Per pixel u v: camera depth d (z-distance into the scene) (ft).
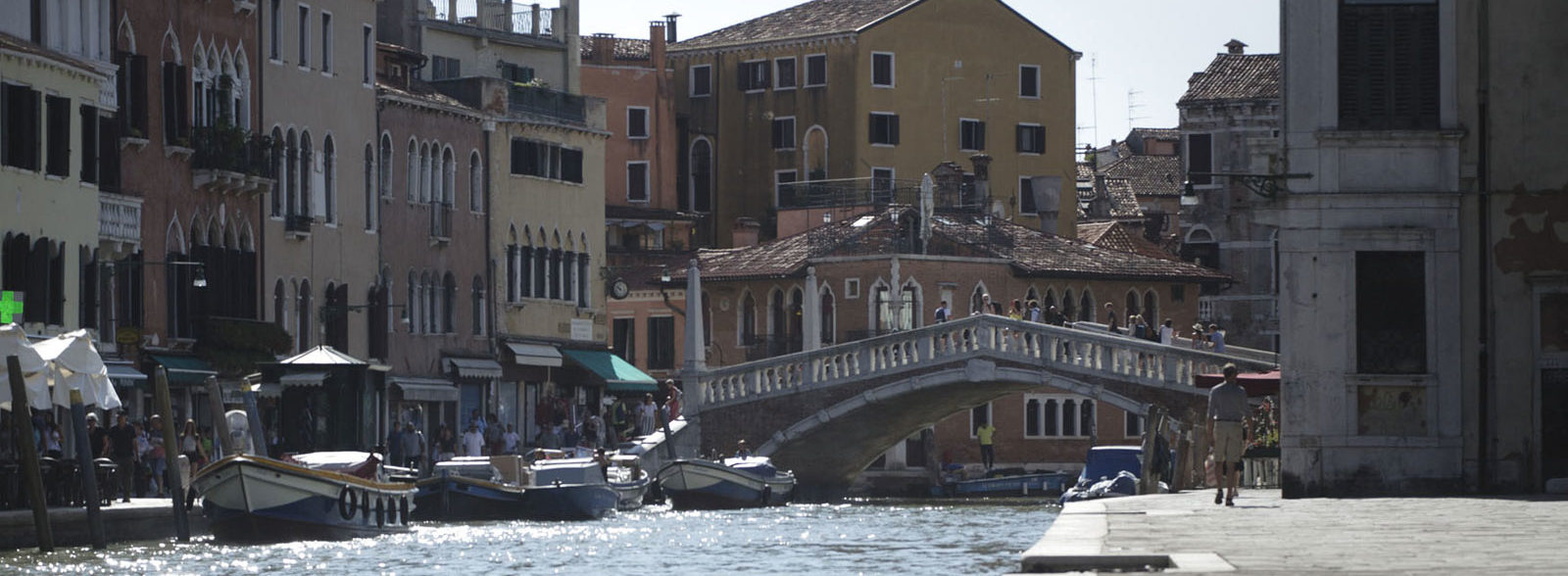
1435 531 87.76
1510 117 133.59
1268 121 382.63
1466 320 134.10
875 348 262.26
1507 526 91.15
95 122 191.93
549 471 217.77
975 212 385.70
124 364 197.88
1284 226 135.44
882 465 339.36
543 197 301.22
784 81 412.16
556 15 338.34
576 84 340.59
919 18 410.72
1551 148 133.28
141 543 156.97
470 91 288.92
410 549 162.30
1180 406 242.37
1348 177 134.62
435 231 276.41
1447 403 134.31
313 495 164.25
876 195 396.57
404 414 265.95
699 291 270.87
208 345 221.87
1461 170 133.90
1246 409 121.39
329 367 195.93
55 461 154.20
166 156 215.51
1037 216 422.00
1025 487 330.13
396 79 280.31
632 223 392.88
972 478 347.97
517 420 295.89
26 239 178.09
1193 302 369.91
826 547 166.71
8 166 174.91
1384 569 67.21
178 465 158.81
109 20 201.67
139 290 208.33
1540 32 133.28
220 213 227.20
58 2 191.21
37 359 141.69
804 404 265.54
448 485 207.51
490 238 289.53
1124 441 355.97
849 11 417.28
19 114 177.17
